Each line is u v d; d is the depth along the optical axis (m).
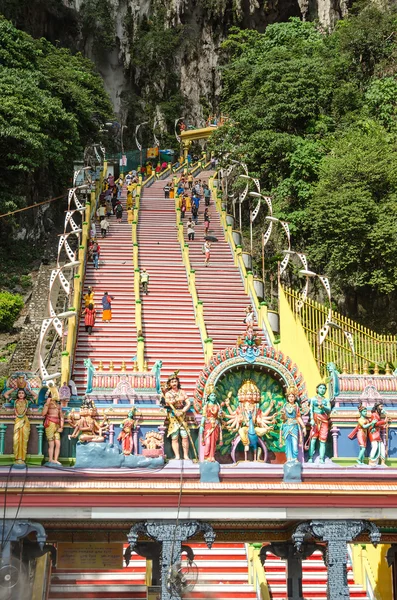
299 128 52.69
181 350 36.03
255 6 87.38
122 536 21.84
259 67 54.44
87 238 45.25
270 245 50.31
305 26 63.91
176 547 20.17
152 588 21.88
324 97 53.00
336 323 32.94
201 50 91.88
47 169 56.94
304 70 53.00
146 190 58.69
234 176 57.09
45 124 54.66
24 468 19.94
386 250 41.28
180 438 21.08
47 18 84.25
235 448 21.28
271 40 63.22
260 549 24.09
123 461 20.34
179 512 20.28
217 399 21.59
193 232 47.91
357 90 53.94
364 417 21.47
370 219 42.28
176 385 21.38
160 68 92.25
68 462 20.77
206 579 24.98
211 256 45.84
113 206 53.19
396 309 42.94
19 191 53.09
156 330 37.66
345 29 59.69
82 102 62.50
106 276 42.38
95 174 63.19
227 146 54.47
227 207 56.12
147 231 48.97
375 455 21.38
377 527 20.91
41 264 50.78
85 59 74.50
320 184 45.16
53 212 57.41
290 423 21.11
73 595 23.97
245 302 41.03
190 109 91.75
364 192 42.69
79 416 20.83
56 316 31.27
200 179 65.19
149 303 39.88
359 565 26.64
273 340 36.03
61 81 61.31
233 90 59.50
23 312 44.31
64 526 21.44
